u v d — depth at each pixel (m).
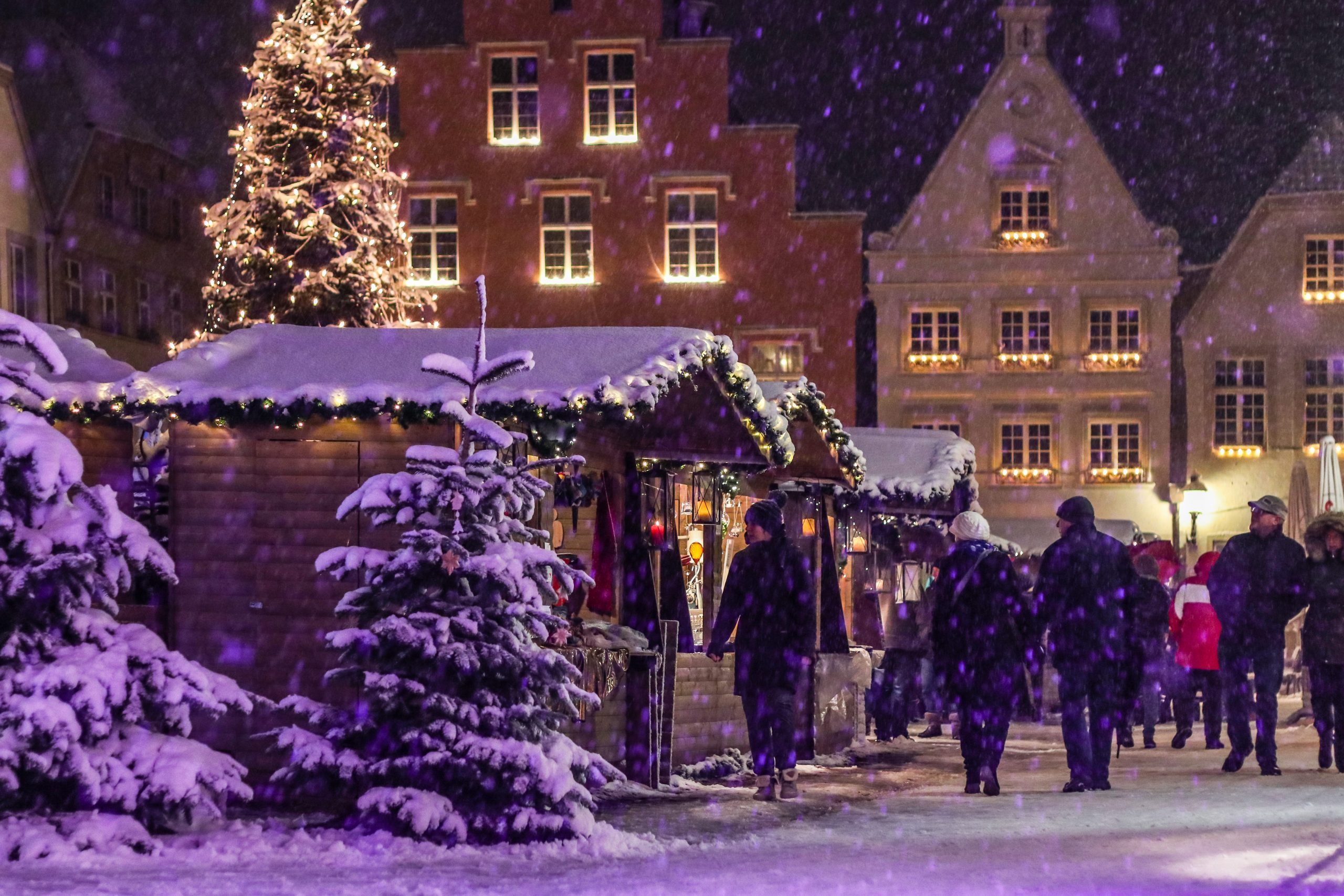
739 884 8.02
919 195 48.53
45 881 7.86
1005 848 9.19
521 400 11.69
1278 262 48.94
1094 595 12.95
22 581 9.72
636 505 14.27
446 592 10.42
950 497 23.58
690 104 45.16
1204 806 11.23
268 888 7.75
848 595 20.22
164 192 45.19
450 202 45.50
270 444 12.46
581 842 9.79
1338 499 25.95
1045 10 48.44
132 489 12.97
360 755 10.27
